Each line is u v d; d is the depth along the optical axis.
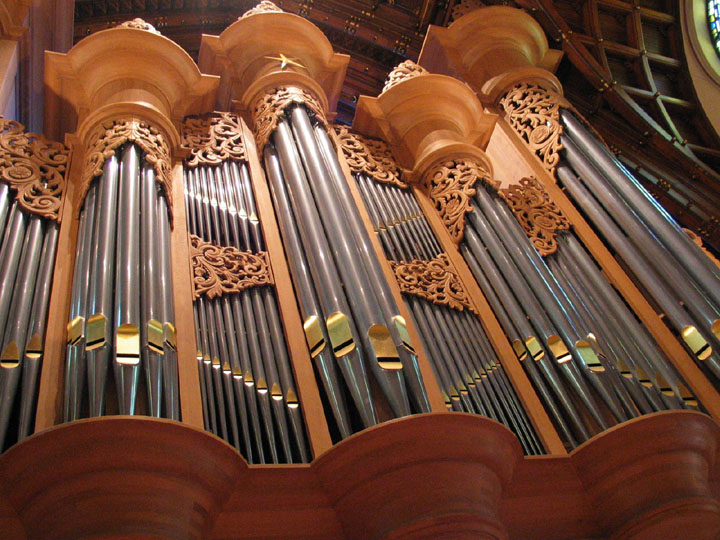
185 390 3.46
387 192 5.74
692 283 4.83
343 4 9.15
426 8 8.92
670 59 9.43
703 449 3.55
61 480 2.66
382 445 3.01
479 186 5.47
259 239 4.82
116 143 4.68
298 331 3.99
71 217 4.52
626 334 4.62
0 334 3.47
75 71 5.58
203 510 2.83
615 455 3.45
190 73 5.86
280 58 6.38
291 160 5.13
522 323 4.42
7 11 5.77
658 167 8.68
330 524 3.07
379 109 6.46
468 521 2.94
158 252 4.04
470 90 6.41
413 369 3.59
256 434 3.38
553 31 8.88
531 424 4.02
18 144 4.89
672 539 3.42
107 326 3.40
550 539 3.38
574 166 6.08
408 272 4.82
